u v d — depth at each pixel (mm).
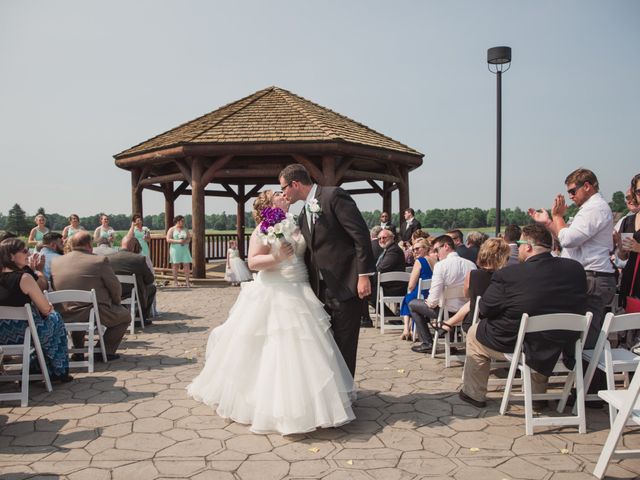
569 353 3793
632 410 2975
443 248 5637
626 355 4047
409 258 9383
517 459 3225
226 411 3844
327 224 3842
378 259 8367
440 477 2984
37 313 4625
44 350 4680
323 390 3588
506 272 3887
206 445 3428
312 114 13266
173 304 9836
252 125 12648
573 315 3635
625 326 3723
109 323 5637
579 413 3654
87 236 5797
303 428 3504
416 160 13867
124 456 3268
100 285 5594
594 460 3213
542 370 3645
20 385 4793
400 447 3402
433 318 5852
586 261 4547
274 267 3857
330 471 3059
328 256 3873
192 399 4371
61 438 3555
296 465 3139
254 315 3752
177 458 3234
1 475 3008
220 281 12672
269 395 3619
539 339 3656
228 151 11766
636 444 3430
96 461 3193
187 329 7484
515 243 6461
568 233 4488
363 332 7242
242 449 3367
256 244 3812
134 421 3865
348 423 3832
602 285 4500
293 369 3576
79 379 4992
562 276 3781
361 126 15133
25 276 4453
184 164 12781
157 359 5773
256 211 3936
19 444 3457
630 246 4449
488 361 4188
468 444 3453
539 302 3717
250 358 3773
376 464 3152
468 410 4113
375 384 4820
